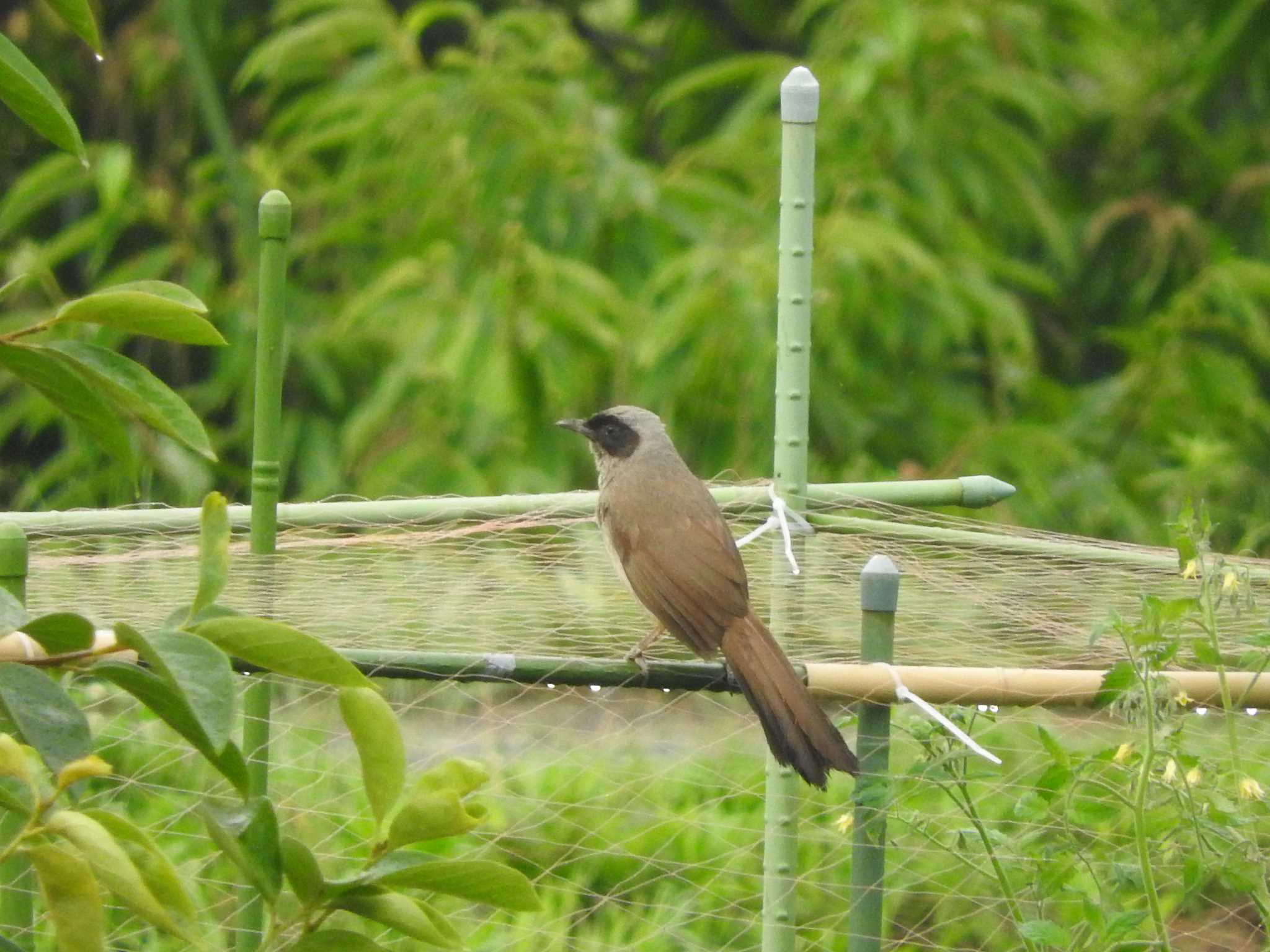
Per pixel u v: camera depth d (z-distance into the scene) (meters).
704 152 17.78
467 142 16.59
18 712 4.47
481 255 16.06
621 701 10.94
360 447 15.50
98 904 4.22
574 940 9.92
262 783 7.46
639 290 16.44
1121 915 6.51
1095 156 20.91
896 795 7.25
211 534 4.53
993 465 16.33
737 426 15.33
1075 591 8.16
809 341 8.37
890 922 9.16
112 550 8.39
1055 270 20.19
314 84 19.88
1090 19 19.14
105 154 16.50
